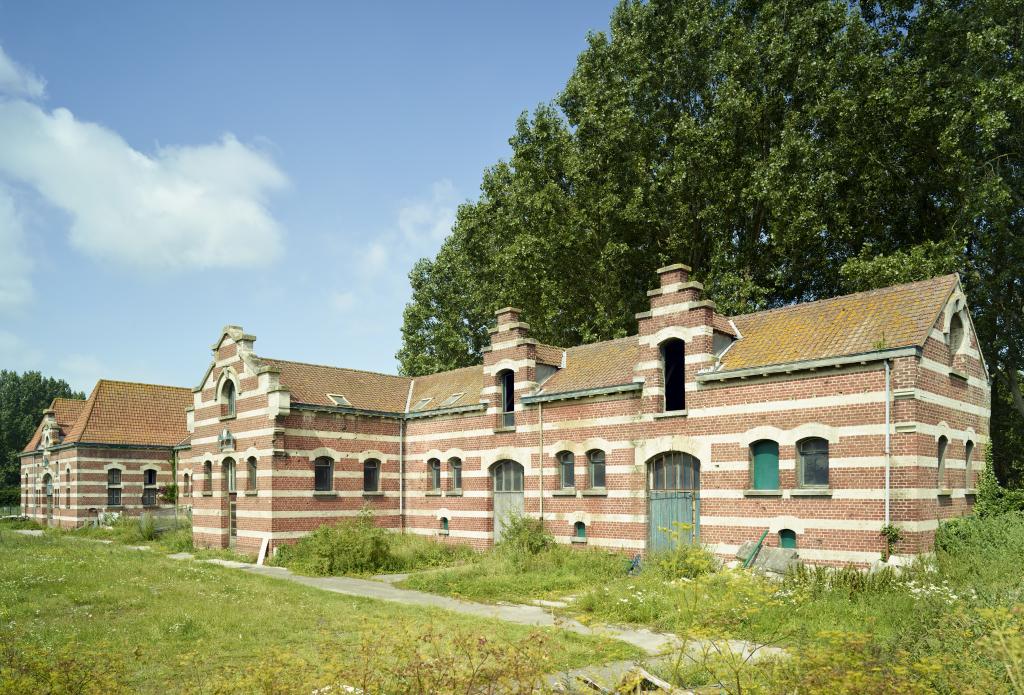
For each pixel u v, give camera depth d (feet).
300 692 25.20
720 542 64.75
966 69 80.74
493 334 89.66
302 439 91.35
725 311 96.63
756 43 100.42
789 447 61.16
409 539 92.12
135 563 72.69
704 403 67.46
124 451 143.13
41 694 26.55
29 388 277.23
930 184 93.15
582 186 107.04
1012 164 83.87
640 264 112.37
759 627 38.83
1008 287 89.15
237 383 96.99
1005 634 26.94
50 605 48.49
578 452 78.69
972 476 67.21
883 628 39.17
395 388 108.47
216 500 99.30
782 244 95.20
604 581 62.18
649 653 38.88
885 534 54.75
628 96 105.29
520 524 79.05
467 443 92.07
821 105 92.17
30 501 165.58
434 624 43.96
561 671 34.73
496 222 125.90
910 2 96.32
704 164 97.81
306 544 84.23
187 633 42.60
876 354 56.44
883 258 83.76
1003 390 102.58
